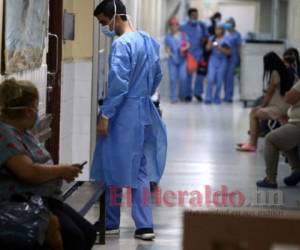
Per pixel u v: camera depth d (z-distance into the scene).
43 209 8.69
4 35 10.16
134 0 20.12
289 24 34.78
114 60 12.38
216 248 5.89
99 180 12.74
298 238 5.77
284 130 17.33
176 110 35.31
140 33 12.79
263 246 5.82
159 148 13.08
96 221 13.59
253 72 36.47
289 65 21.91
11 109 8.99
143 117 12.74
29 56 11.66
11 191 8.90
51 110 14.48
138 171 12.80
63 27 14.79
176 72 39.31
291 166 17.97
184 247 5.91
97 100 16.19
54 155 14.60
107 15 12.70
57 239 8.81
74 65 15.95
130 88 12.65
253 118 23.03
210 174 19.39
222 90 44.34
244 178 18.92
